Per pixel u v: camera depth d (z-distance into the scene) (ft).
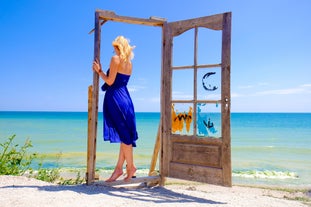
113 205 12.66
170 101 18.11
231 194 17.52
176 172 17.61
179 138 17.54
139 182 17.34
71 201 12.77
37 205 11.94
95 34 16.47
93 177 16.55
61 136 97.86
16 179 17.25
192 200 14.83
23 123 182.60
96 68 16.19
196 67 17.03
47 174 23.48
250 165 43.80
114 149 62.85
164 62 18.38
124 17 17.26
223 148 15.65
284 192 23.08
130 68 16.66
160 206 12.89
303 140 92.53
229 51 15.61
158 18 18.19
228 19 15.71
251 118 303.27
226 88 15.62
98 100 16.60
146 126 168.45
